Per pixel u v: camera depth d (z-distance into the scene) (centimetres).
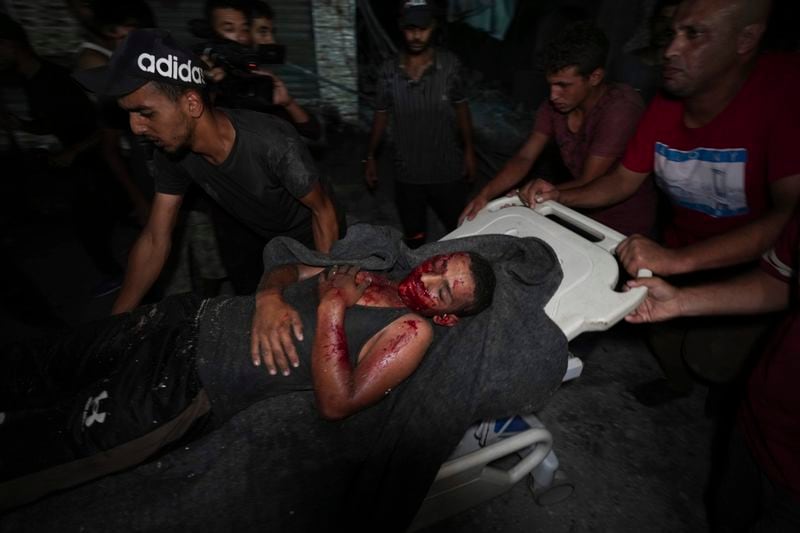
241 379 164
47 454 147
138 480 163
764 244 159
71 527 150
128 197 328
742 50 154
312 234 226
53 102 279
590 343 296
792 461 129
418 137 293
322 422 177
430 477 152
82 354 173
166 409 157
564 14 468
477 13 702
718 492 167
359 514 152
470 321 164
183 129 155
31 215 429
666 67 164
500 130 675
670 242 229
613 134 216
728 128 169
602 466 225
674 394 254
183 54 150
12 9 495
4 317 310
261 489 160
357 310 166
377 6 877
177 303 182
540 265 168
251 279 264
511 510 207
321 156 575
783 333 131
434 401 154
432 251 190
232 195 194
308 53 612
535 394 155
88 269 369
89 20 260
